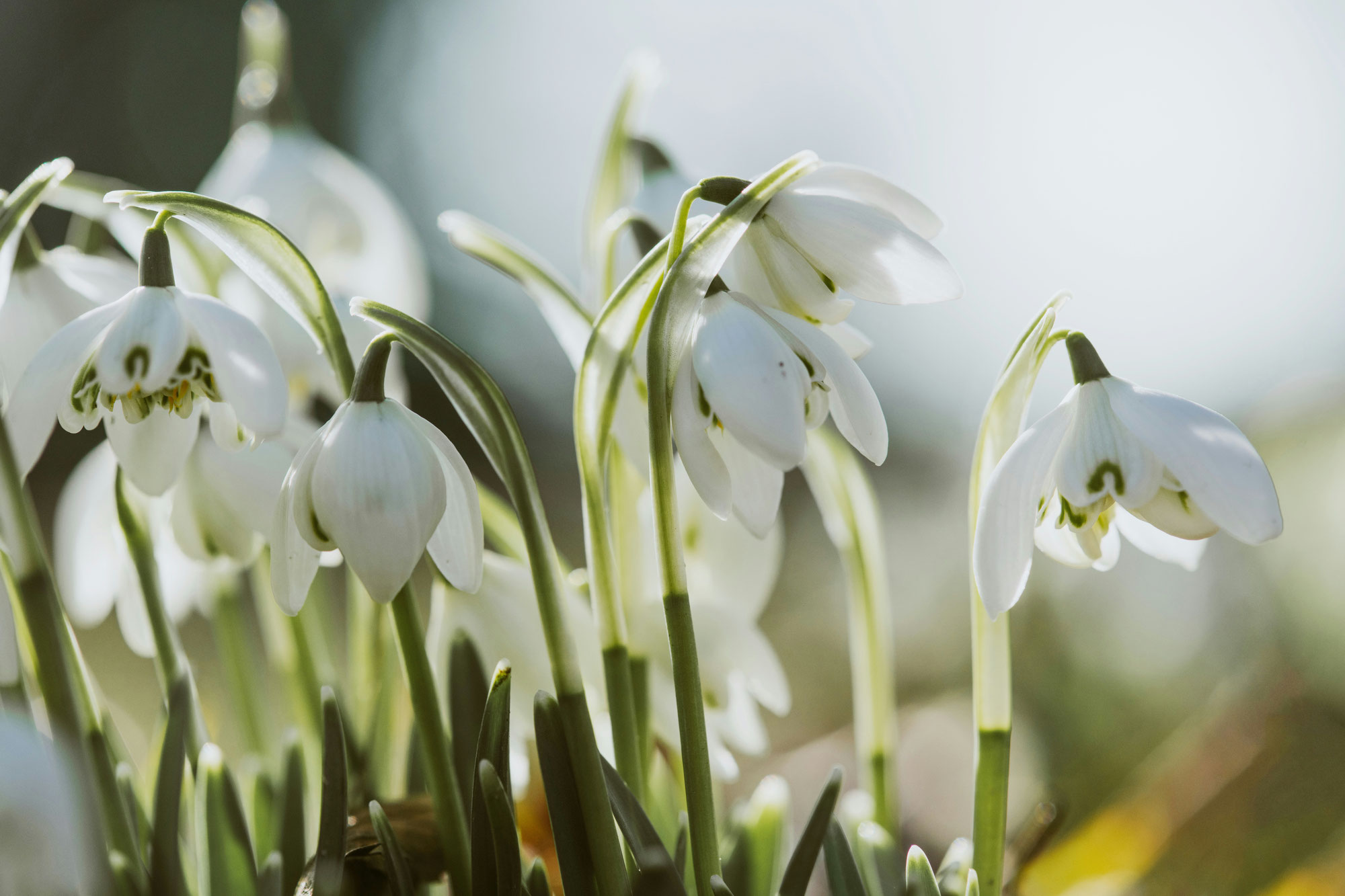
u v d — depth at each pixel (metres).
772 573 0.46
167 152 2.46
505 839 0.40
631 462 0.43
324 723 0.41
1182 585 0.90
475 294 1.98
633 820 0.41
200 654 1.00
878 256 0.40
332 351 0.40
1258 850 0.62
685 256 0.39
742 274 0.41
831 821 0.43
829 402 0.40
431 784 0.41
